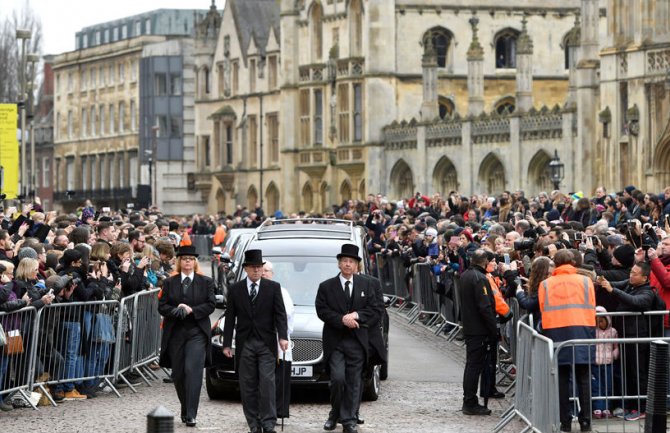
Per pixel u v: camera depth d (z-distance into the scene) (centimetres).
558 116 9425
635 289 2886
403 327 4947
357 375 2862
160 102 15450
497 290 3109
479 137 10206
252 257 2842
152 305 3728
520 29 11569
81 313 3262
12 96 15200
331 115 11956
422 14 11450
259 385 2845
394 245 5638
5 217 4678
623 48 7950
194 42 14650
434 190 10744
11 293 3058
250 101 13638
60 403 3238
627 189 4728
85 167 17500
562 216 5091
